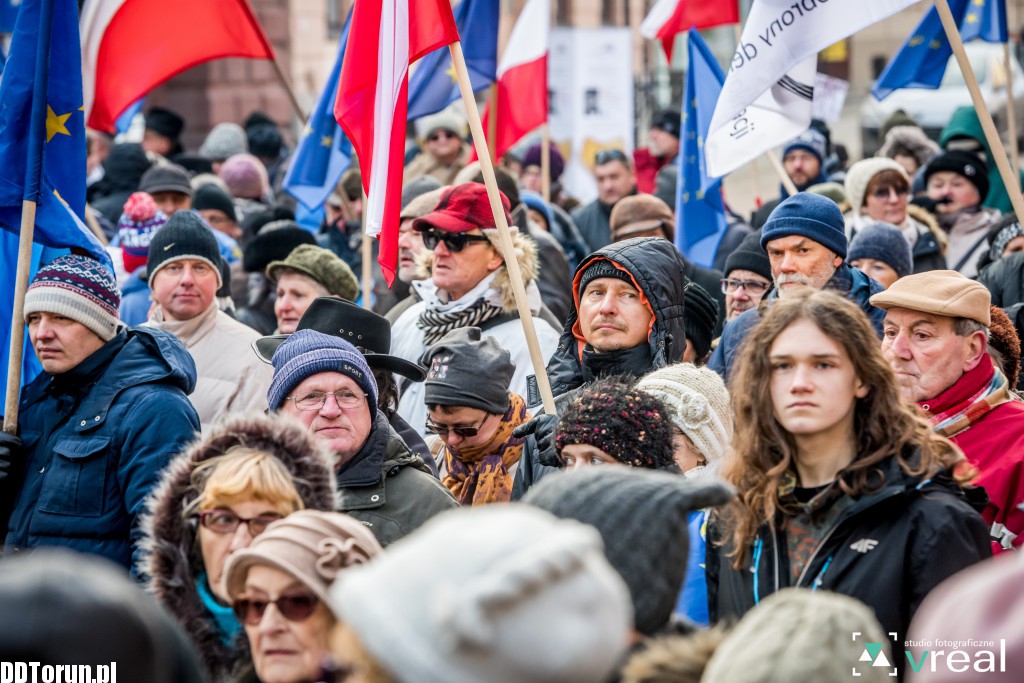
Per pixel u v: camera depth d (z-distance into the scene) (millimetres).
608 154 23469
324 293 15875
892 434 7824
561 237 21250
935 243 17594
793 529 7984
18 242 13078
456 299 13469
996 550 9719
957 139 22250
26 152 12188
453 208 13336
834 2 13180
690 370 10055
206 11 17172
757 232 15281
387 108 12586
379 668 4688
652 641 6035
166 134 30375
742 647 5145
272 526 7422
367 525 10016
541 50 19688
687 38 17828
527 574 4301
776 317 7957
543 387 11359
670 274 11664
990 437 9984
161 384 10969
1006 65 18688
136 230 17219
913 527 7668
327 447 9875
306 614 7137
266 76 53812
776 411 7945
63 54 12422
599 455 8711
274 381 10438
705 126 17562
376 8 13305
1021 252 16000
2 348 13000
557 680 4332
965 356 10102
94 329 11016
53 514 10633
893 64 19641
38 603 4211
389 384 12070
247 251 18453
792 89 14688
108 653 4254
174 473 8438
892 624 7570
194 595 8219
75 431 10789
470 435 11250
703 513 9016
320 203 18453
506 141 19875
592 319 11695
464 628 4254
